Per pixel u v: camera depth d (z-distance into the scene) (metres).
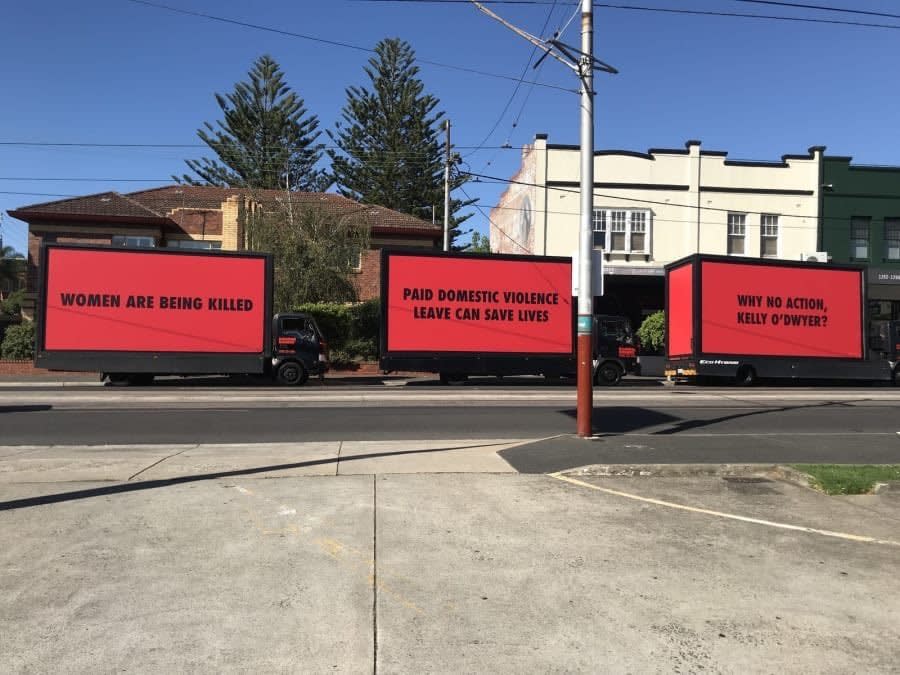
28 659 3.59
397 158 49.38
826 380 25.17
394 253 21.22
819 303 22.98
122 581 4.67
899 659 3.73
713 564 5.17
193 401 16.23
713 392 19.84
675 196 30.44
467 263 21.64
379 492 7.25
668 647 3.83
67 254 19.69
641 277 30.03
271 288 21.00
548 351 22.06
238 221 31.11
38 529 5.86
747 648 3.83
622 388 21.38
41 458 9.38
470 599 4.45
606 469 8.29
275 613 4.18
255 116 47.09
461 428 12.47
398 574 4.86
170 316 20.27
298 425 12.68
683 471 8.34
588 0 10.06
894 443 10.52
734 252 30.62
